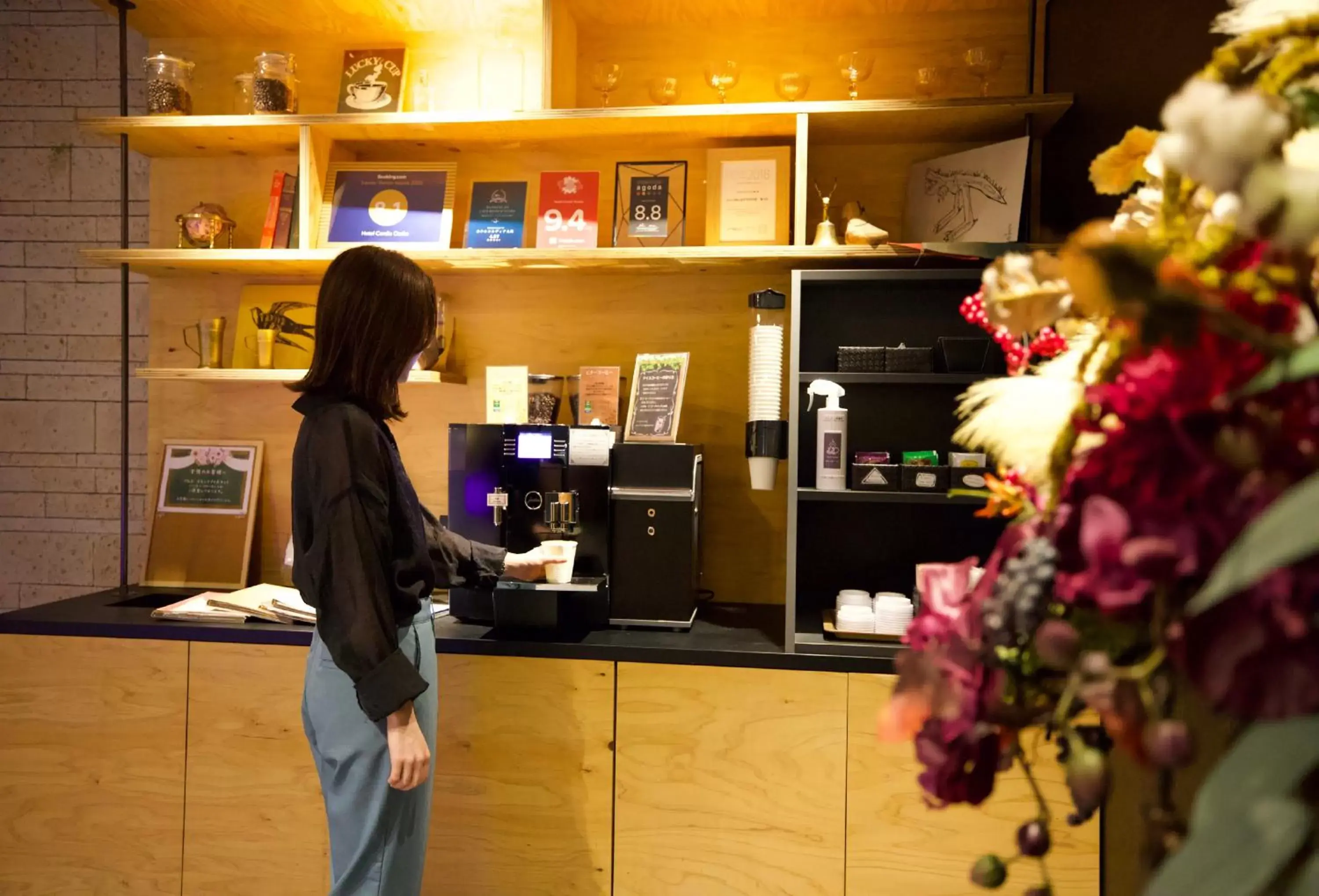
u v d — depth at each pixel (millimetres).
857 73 2443
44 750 2385
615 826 2248
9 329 3334
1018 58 2646
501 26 2840
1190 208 614
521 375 2621
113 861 2373
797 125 2463
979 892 2119
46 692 2383
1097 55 2244
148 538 2938
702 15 2725
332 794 1761
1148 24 1972
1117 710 538
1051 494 666
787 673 2189
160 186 3000
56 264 3314
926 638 688
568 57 2713
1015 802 2105
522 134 2672
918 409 2643
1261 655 477
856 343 2688
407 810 1764
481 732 2279
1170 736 517
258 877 2334
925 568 718
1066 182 2441
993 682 627
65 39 3264
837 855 2180
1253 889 399
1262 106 468
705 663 2209
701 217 2770
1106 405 599
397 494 1766
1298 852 422
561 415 2781
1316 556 468
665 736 2227
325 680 1746
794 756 2191
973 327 2635
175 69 2729
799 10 2689
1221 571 425
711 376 2791
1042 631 583
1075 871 2078
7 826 2400
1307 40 583
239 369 2738
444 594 2793
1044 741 670
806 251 2383
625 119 2514
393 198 2736
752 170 2613
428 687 1781
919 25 2693
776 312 2723
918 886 2150
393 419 1858
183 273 2934
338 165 2768
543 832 2266
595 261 2555
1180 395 542
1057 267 682
